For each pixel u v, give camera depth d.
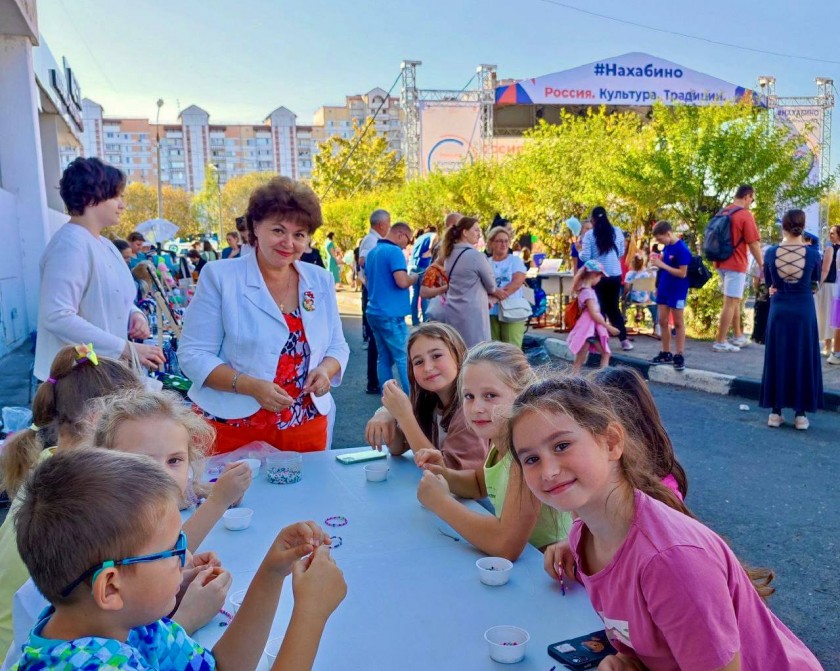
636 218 13.65
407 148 28.81
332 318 3.50
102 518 1.23
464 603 1.89
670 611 1.38
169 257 14.66
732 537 4.20
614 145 16.50
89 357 2.54
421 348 3.21
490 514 2.44
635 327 11.94
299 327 3.33
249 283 3.23
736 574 1.50
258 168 152.50
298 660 1.45
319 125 146.25
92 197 3.61
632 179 12.57
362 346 11.94
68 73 20.02
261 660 1.67
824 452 5.71
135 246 12.31
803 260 6.06
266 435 3.31
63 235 3.54
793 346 6.23
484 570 1.98
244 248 9.57
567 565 1.95
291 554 1.64
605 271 9.82
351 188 51.97
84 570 1.23
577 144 18.00
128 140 149.62
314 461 3.18
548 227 18.44
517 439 1.57
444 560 2.15
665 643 1.47
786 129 12.34
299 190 3.15
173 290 10.18
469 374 2.58
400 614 1.83
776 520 4.42
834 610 3.36
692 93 29.16
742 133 11.95
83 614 1.28
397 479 2.91
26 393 7.97
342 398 8.14
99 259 3.62
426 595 1.93
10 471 2.34
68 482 1.26
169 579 1.31
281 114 150.25
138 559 1.26
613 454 1.56
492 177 22.41
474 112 28.53
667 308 8.77
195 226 86.06
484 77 28.38
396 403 3.12
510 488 2.16
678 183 11.94
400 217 25.91
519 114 36.47
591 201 14.92
